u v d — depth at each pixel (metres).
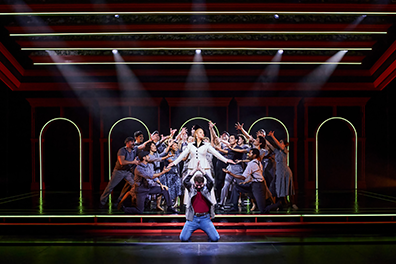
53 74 9.34
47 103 9.73
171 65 9.10
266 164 6.50
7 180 9.72
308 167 9.84
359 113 9.79
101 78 9.38
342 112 9.80
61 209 6.21
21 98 9.79
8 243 4.93
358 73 9.36
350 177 10.18
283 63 8.91
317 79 9.42
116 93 9.64
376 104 9.77
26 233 5.49
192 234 5.40
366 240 5.02
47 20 7.77
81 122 9.86
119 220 5.65
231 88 9.44
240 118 9.74
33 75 9.40
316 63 8.92
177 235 5.33
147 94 9.63
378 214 5.67
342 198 7.68
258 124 9.83
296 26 7.65
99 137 9.83
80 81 9.41
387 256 4.37
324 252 4.53
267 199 6.41
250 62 8.89
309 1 6.83
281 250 4.62
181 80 9.38
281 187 6.21
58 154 10.41
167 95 9.65
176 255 4.41
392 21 7.63
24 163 9.83
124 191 6.37
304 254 4.45
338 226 5.54
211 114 9.73
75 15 7.73
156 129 9.76
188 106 9.71
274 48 8.36
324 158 10.30
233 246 4.77
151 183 5.95
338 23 7.57
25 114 9.84
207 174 4.96
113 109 9.78
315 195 8.28
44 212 5.92
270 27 7.66
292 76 9.39
